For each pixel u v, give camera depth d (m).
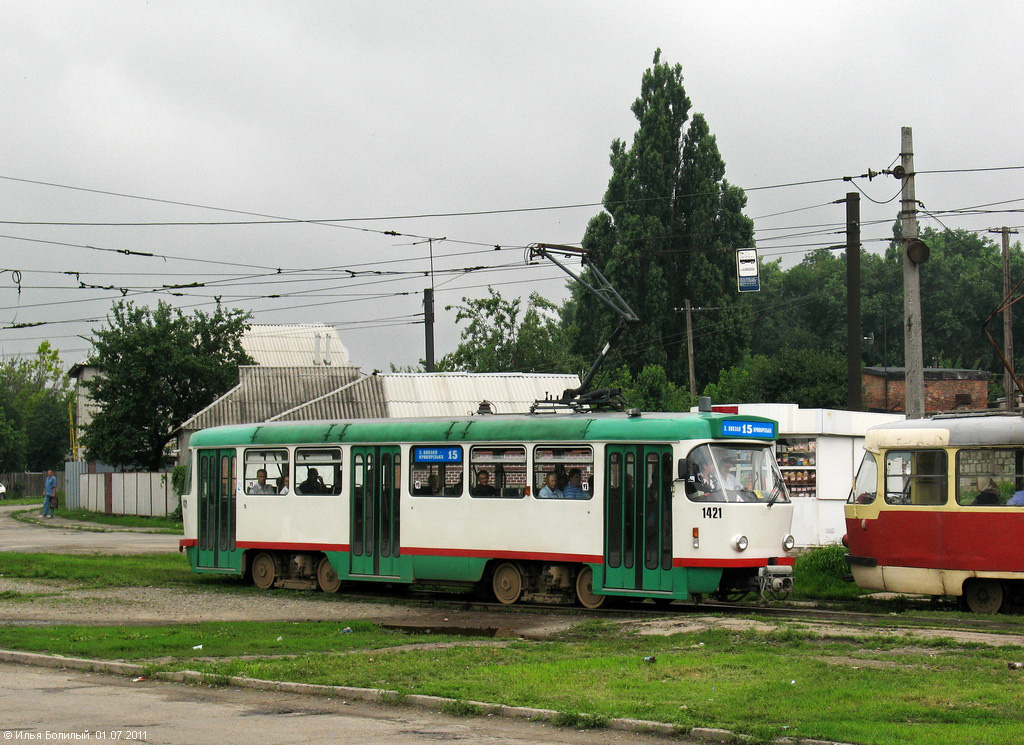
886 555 18.86
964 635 14.23
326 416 45.66
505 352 61.78
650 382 54.75
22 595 21.12
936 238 91.62
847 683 11.17
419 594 22.42
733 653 13.33
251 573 24.06
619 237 64.88
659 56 67.25
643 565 18.50
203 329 56.38
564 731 9.73
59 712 10.62
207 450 24.53
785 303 91.00
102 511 57.38
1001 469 17.78
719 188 65.94
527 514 19.80
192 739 9.38
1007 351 39.59
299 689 11.60
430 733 9.66
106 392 55.03
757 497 18.61
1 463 96.56
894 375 60.84
